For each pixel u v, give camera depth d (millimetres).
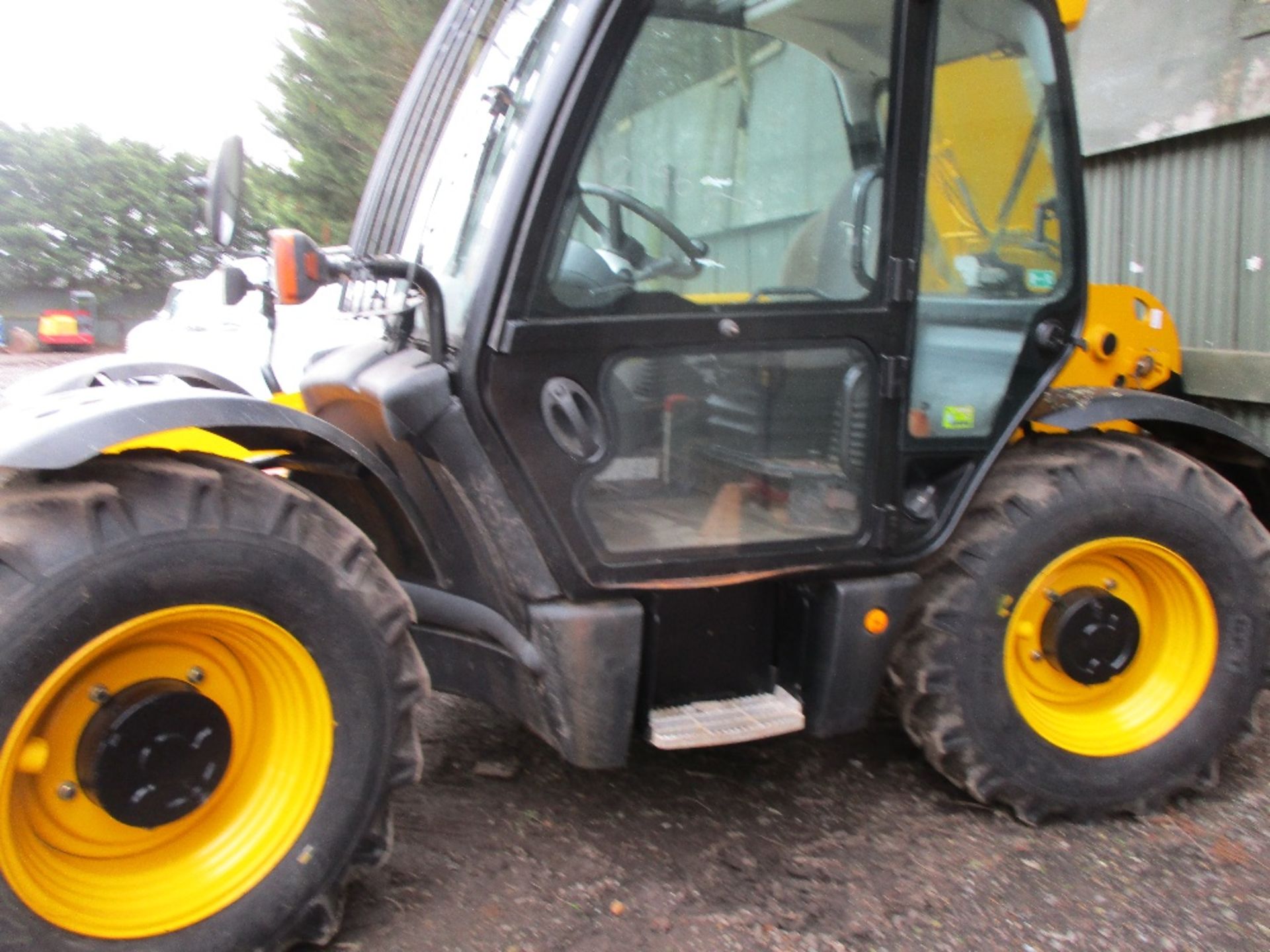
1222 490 2828
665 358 2281
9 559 1855
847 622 2502
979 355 2549
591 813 2801
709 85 2242
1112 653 2787
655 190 2236
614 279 2227
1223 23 4145
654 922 2336
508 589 2332
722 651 2582
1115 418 2734
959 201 2510
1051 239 2625
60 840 2047
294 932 2193
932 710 2711
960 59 2443
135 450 2145
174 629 2064
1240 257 4242
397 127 3041
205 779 2117
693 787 2943
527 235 2121
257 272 7129
